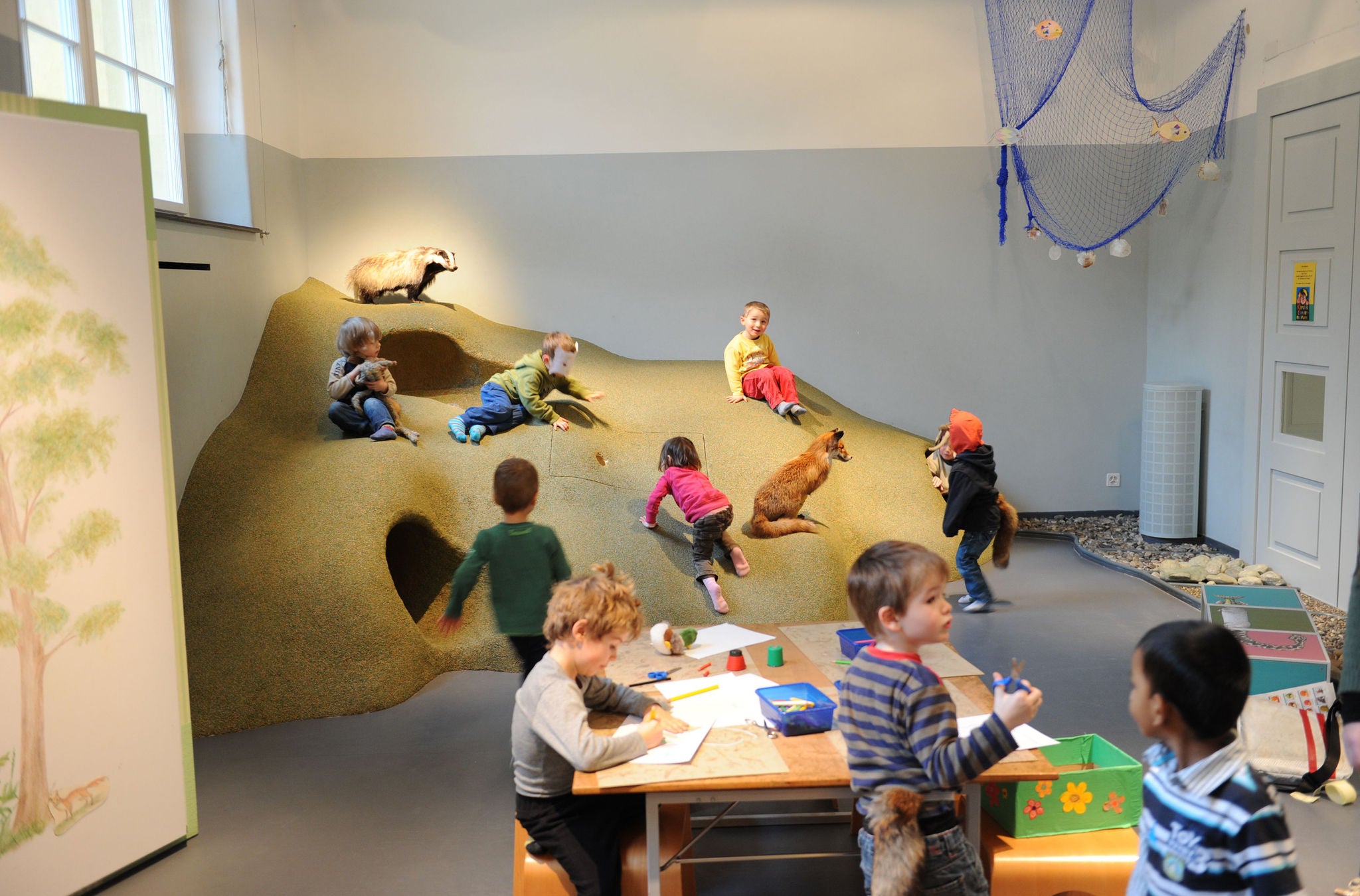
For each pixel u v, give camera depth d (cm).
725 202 696
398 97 679
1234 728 154
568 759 212
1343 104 494
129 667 285
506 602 333
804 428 609
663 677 264
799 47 688
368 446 509
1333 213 504
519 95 683
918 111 695
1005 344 716
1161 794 156
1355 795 309
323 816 319
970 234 706
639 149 691
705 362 690
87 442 272
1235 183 609
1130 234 712
